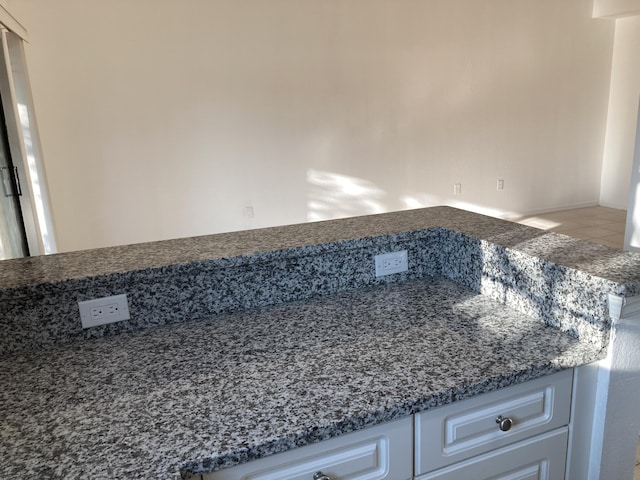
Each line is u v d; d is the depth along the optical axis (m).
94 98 4.03
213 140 4.46
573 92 5.94
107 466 0.75
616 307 1.02
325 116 4.81
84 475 0.73
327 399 0.91
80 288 1.21
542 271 1.19
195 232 4.56
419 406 0.90
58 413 0.91
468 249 1.45
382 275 1.54
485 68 5.39
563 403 1.09
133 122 4.18
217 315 1.36
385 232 1.53
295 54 4.58
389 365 1.03
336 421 0.84
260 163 4.66
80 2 3.86
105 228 4.27
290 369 1.03
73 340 1.23
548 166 6.04
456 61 5.23
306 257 1.43
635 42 5.79
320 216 5.01
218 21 4.27
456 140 5.44
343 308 1.36
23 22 3.74
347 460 0.89
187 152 4.39
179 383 1.00
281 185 4.79
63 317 1.21
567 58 5.80
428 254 1.59
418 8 4.95
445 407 0.96
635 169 3.95
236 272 1.36
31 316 1.19
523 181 5.94
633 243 4.04
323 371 1.01
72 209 4.13
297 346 1.14
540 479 1.12
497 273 1.35
